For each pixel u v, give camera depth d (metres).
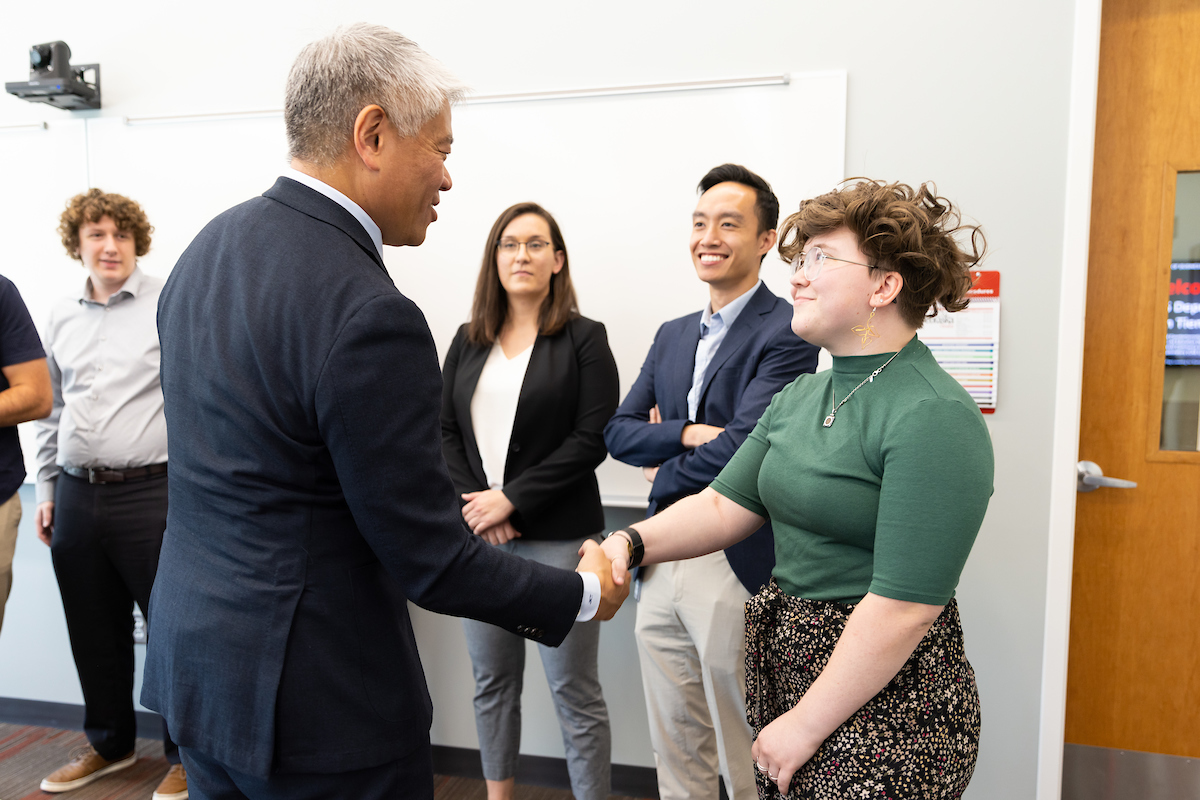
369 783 0.92
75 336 2.16
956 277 0.93
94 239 2.10
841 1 1.93
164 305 0.96
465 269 2.20
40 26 2.42
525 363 1.89
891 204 0.90
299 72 0.92
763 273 2.02
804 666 0.92
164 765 2.30
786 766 0.87
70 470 2.14
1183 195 1.89
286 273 0.85
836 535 0.91
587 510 1.88
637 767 2.16
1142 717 1.98
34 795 2.13
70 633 2.18
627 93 2.06
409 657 0.98
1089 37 1.79
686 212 2.05
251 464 0.85
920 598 0.80
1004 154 1.86
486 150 2.16
